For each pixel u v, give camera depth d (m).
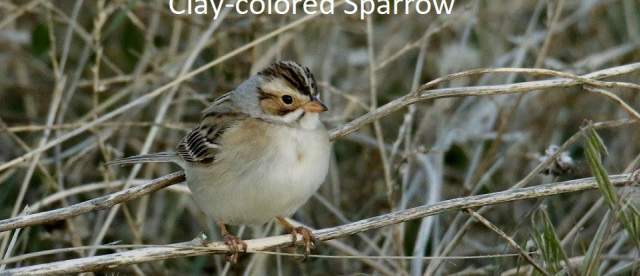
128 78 12.36
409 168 12.60
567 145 9.46
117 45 13.94
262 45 13.34
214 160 9.36
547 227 8.60
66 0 14.09
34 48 13.12
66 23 13.27
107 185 11.17
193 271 12.02
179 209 12.55
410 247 12.13
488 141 13.03
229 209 9.41
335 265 12.25
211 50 13.09
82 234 11.82
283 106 9.27
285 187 9.19
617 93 13.48
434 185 11.77
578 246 11.20
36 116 13.67
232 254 9.10
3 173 12.66
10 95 13.77
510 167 12.93
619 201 8.28
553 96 13.34
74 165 12.72
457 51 13.70
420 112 13.50
